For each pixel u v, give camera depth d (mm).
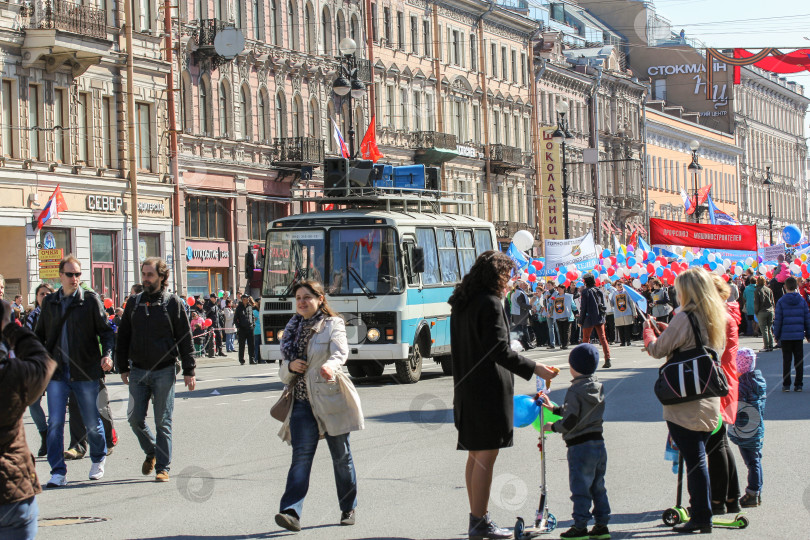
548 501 12430
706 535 10695
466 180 76875
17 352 7695
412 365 27516
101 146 46344
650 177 113875
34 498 7773
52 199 42719
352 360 27109
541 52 93125
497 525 11281
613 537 10609
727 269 49938
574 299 47188
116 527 11438
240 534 11016
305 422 11203
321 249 27312
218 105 53469
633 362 33906
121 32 47312
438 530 11070
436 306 29203
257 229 56219
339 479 11383
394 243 26984
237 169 54188
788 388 24359
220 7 54000
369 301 26844
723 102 133500
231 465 15227
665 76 132125
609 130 103250
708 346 10719
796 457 15180
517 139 85438
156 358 13969
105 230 46188
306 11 60625
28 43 42344
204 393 26312
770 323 37469
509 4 90750
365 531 11078
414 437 17656
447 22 75500
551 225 87562
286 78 58531
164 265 14102
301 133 59719
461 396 10391
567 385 25172
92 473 14344
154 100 49156
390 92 68188
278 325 27406
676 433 10781
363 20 65500
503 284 10406
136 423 14211
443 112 74250
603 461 10438
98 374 14352
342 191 30047
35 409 16750
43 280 37750
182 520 11719
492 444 10281
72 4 43969
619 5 120625
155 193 48906
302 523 11500
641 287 45250
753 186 142875
